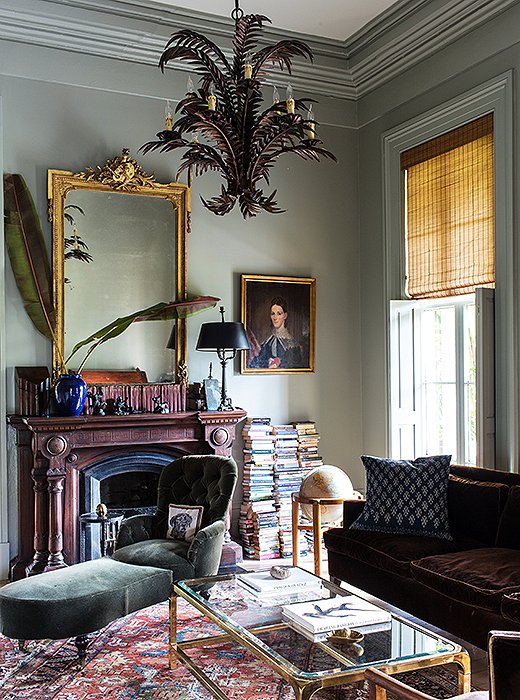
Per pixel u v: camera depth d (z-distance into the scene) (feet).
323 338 19.80
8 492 16.20
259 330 18.84
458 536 13.08
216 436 17.08
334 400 19.88
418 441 18.80
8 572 15.98
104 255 17.20
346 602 9.93
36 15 16.29
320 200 19.83
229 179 10.89
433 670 10.89
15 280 16.39
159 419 16.42
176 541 13.37
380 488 13.66
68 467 15.93
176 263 17.92
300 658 8.21
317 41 18.53
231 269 18.70
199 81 18.25
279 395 19.19
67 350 16.78
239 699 9.82
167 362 17.69
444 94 17.02
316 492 15.21
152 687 10.28
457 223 16.69
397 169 18.60
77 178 16.88
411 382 18.76
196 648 11.67
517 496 12.27
